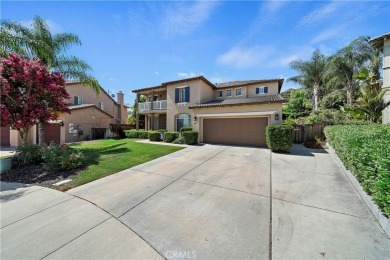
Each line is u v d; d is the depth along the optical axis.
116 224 3.34
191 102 17.09
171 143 14.52
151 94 20.89
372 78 13.05
